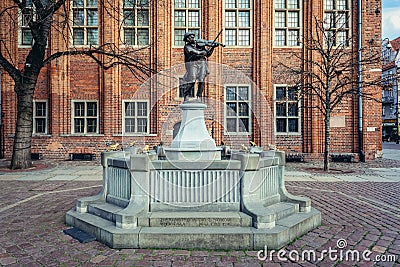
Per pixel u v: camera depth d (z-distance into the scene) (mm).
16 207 7133
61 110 17641
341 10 18047
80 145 17531
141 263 4102
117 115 17609
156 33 17609
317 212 5781
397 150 29547
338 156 17312
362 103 17531
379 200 7898
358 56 17516
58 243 4844
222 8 17859
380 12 17672
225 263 4109
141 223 4941
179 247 4609
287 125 17672
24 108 13852
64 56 17641
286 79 17734
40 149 17531
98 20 17891
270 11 17922
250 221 4918
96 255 4375
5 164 15062
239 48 17875
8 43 17719
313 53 17719
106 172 6109
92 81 17812
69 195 8477
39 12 13477
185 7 17922
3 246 4727
